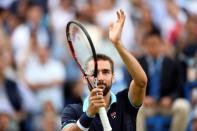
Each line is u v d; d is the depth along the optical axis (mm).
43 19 33000
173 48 30422
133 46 31859
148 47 25922
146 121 25375
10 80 28156
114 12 32844
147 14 32750
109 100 16125
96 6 33031
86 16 32594
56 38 32094
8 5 33875
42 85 29453
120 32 15656
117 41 15609
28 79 29500
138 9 33500
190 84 26281
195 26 30016
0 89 27828
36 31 32125
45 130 27609
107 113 16047
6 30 32656
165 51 27906
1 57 29094
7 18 33250
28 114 28156
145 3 33906
